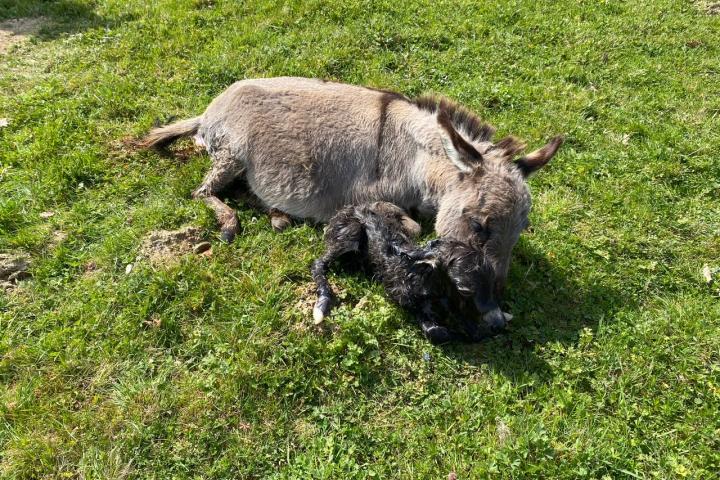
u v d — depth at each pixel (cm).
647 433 96
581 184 153
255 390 103
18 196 142
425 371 108
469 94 186
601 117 180
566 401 100
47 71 201
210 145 156
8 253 127
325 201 143
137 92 187
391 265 118
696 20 237
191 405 100
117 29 223
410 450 94
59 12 242
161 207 141
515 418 98
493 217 115
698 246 135
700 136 169
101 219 140
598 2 247
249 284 122
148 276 122
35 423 96
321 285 120
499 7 236
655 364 107
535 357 109
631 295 124
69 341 109
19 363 105
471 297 110
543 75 198
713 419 97
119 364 107
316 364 107
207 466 92
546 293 124
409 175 139
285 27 224
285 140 143
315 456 93
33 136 163
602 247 134
